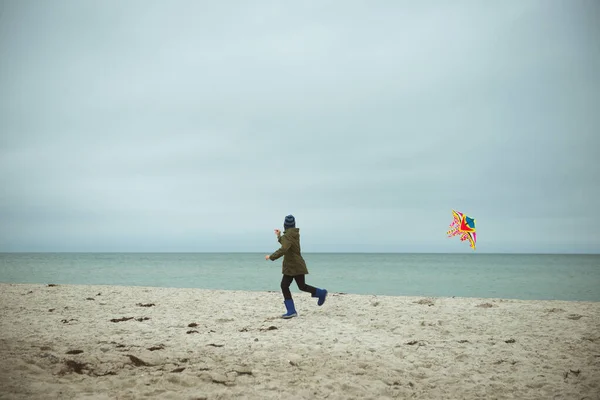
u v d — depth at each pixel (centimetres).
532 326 756
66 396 346
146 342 594
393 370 473
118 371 427
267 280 2691
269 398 368
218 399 362
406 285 2391
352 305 1049
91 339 606
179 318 848
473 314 897
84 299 1127
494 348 588
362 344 608
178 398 359
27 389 352
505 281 2825
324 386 404
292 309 858
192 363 472
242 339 633
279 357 514
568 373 466
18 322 758
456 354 555
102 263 7056
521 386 425
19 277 2888
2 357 442
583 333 690
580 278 3266
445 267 6456
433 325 767
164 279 2780
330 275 3700
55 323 752
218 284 2334
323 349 566
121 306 1012
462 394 401
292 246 851
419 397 390
